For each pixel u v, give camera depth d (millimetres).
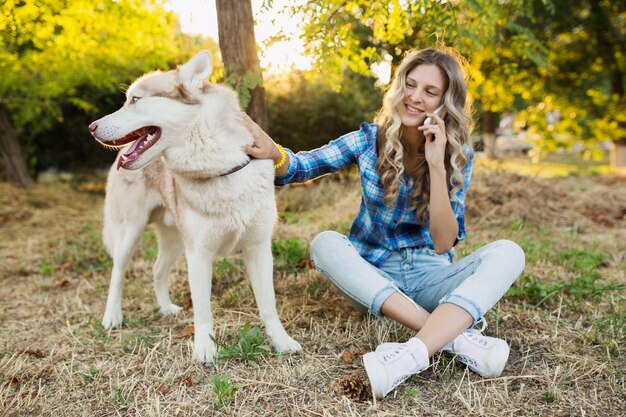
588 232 4832
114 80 8047
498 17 3854
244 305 2961
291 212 6020
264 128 3582
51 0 3674
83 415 1925
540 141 11891
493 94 9570
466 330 2115
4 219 6672
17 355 2506
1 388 2131
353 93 7359
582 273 3295
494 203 5266
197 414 1868
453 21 3494
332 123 7254
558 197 5934
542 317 2602
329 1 3602
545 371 2029
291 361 2225
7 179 10211
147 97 2125
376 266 2477
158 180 2770
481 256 2166
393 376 1848
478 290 1987
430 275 2359
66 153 10055
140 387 2088
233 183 2188
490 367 1976
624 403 1843
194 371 2189
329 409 1845
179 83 2152
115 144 2297
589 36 10211
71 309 3217
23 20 3734
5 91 8164
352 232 2592
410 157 2371
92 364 2365
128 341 2580
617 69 10477
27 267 4426
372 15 3949
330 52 3705
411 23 3928
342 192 6438
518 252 2150
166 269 3029
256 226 2289
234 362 2244
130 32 6129
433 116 2186
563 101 11164
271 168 2311
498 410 1804
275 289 3195
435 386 1972
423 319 2064
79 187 9859
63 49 5910
